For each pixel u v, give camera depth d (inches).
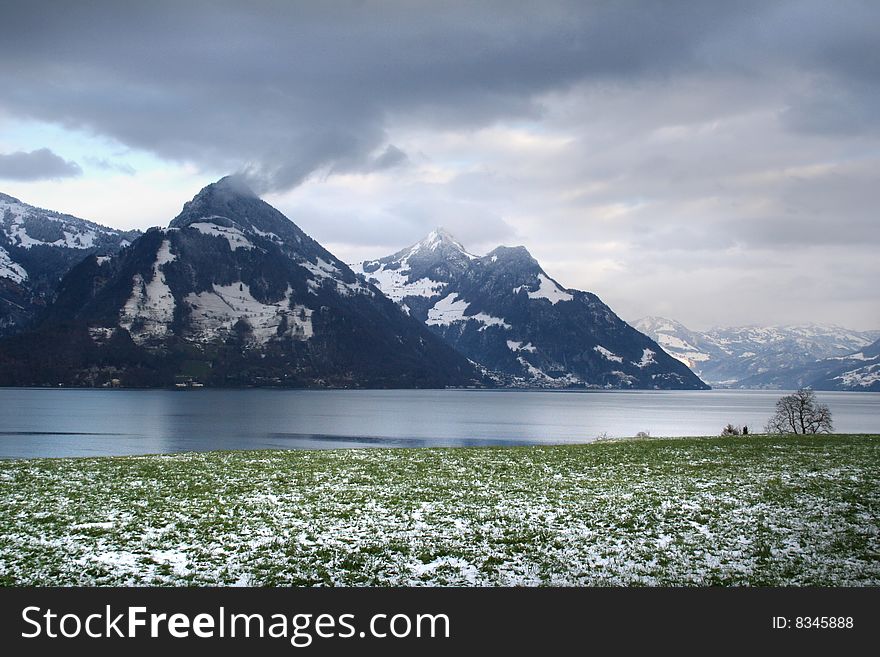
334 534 1187.9
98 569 1031.6
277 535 1179.9
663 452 2017.7
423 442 5915.4
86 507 1323.8
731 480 1589.6
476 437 6574.8
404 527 1227.9
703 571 1051.9
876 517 1289.4
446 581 1013.2
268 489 1497.3
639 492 1480.1
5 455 4586.6
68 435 6200.8
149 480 1576.0
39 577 1003.9
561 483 1573.6
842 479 1581.0
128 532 1181.7
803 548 1140.5
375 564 1063.6
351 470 1728.6
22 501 1358.3
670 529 1226.6
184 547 1120.8
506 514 1309.1
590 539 1175.6
